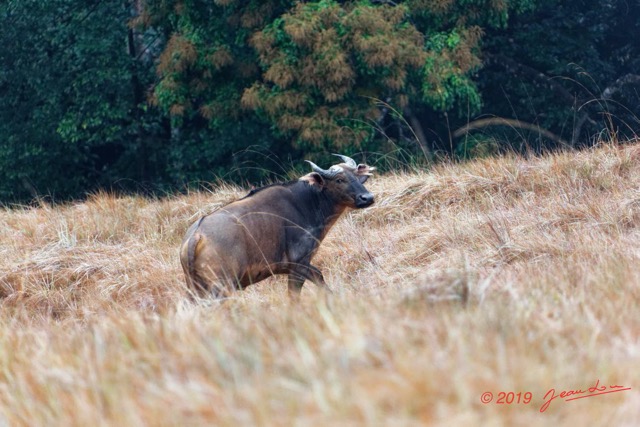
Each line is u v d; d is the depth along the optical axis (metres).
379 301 21.38
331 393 15.01
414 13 73.06
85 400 16.98
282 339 18.36
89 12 83.81
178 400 16.03
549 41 86.50
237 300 26.44
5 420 17.58
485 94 86.50
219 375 16.81
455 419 13.91
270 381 15.96
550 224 38.44
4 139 86.00
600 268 25.53
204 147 81.06
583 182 44.16
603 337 17.67
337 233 42.78
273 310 23.34
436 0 72.25
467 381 15.02
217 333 19.53
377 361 16.41
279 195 32.19
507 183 45.81
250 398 15.38
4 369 20.72
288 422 14.57
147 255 43.06
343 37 68.81
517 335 17.34
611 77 89.38
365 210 45.84
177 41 73.81
